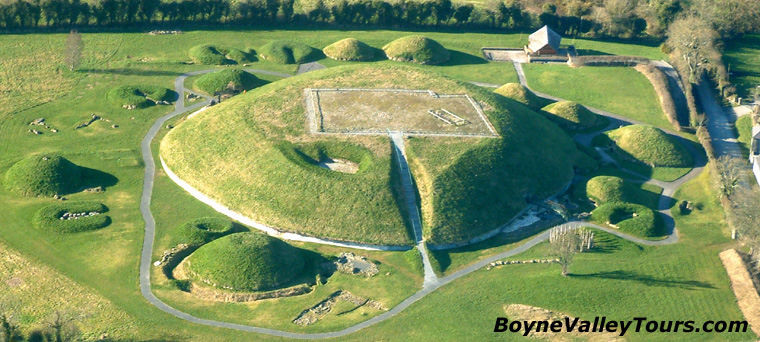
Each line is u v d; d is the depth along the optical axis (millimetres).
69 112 188375
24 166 160125
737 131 194500
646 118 199000
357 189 151000
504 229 152125
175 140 172375
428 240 145250
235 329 125500
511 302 132625
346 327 126562
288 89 183000
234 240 138750
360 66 198750
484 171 158875
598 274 139875
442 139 165125
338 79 189375
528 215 156250
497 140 166625
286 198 151125
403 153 161000
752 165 176500
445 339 124250
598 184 163250
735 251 146375
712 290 137250
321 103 177000
